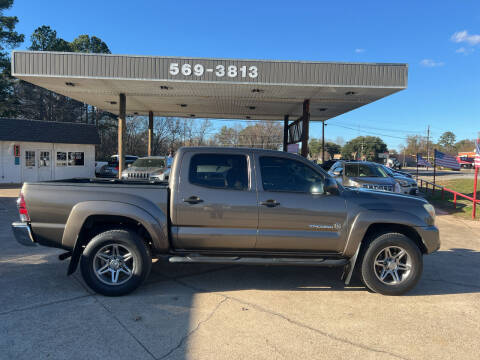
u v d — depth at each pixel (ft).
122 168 47.80
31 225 13.82
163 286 15.15
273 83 37.99
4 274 16.08
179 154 14.52
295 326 11.69
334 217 14.34
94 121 129.29
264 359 9.68
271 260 14.32
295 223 14.25
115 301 13.33
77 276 15.97
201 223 14.10
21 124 67.77
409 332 11.44
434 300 14.29
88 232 14.53
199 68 37.78
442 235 28.30
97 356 9.63
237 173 14.52
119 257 13.99
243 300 13.82
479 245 24.88
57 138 70.59
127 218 14.14
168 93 46.09
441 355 10.08
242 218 14.12
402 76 38.01
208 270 17.60
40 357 9.50
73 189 13.83
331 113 61.41
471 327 11.89
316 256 14.69
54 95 119.44
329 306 13.46
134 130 139.95
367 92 41.57
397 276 14.64
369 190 16.10
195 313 12.47
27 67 36.60
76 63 36.99
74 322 11.53
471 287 15.94
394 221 14.37
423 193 57.93
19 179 66.90
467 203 46.09
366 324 11.96
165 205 14.06
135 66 37.50
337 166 41.88
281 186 14.56
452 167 48.29
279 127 204.03
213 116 71.15
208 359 9.64
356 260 14.79
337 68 37.73
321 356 9.89
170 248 14.51
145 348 10.10
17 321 11.48
